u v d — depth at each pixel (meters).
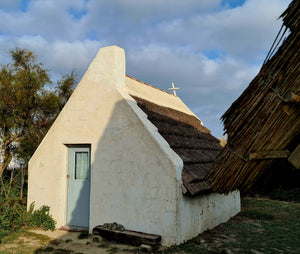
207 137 10.66
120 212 6.68
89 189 7.61
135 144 6.69
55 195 7.75
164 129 7.23
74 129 7.73
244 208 10.78
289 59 3.09
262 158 3.43
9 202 7.99
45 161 8.06
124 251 5.73
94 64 7.68
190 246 5.98
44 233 7.19
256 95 3.33
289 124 3.35
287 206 11.16
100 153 7.20
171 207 6.01
